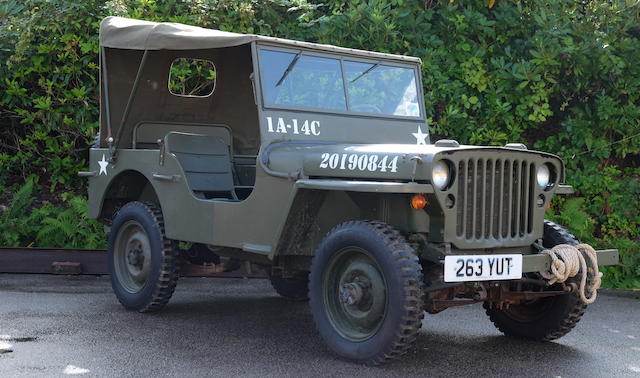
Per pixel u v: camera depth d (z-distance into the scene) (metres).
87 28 8.05
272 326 5.13
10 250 7.11
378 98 5.40
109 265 5.76
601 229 8.11
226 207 4.85
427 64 7.83
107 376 3.75
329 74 5.18
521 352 4.51
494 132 8.00
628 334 5.14
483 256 3.99
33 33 7.81
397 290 3.84
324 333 4.20
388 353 3.90
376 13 7.65
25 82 8.44
